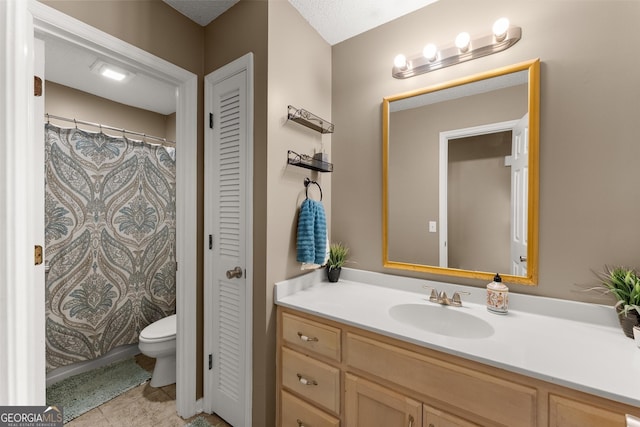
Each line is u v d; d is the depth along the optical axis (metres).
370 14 1.53
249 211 1.38
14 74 0.75
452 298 1.31
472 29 1.35
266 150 1.33
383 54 1.61
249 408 1.39
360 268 1.71
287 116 1.44
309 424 1.21
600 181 1.08
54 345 1.87
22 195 0.78
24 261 0.79
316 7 1.48
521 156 1.22
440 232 1.44
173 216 2.55
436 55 1.40
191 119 1.56
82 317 1.99
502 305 1.17
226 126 1.52
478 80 1.33
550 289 1.17
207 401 1.59
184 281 1.56
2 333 0.75
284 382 1.31
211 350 1.58
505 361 0.80
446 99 1.42
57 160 1.88
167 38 1.45
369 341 1.05
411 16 1.52
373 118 1.65
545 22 1.17
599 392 0.68
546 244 1.17
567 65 1.13
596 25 1.08
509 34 1.23
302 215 1.47
